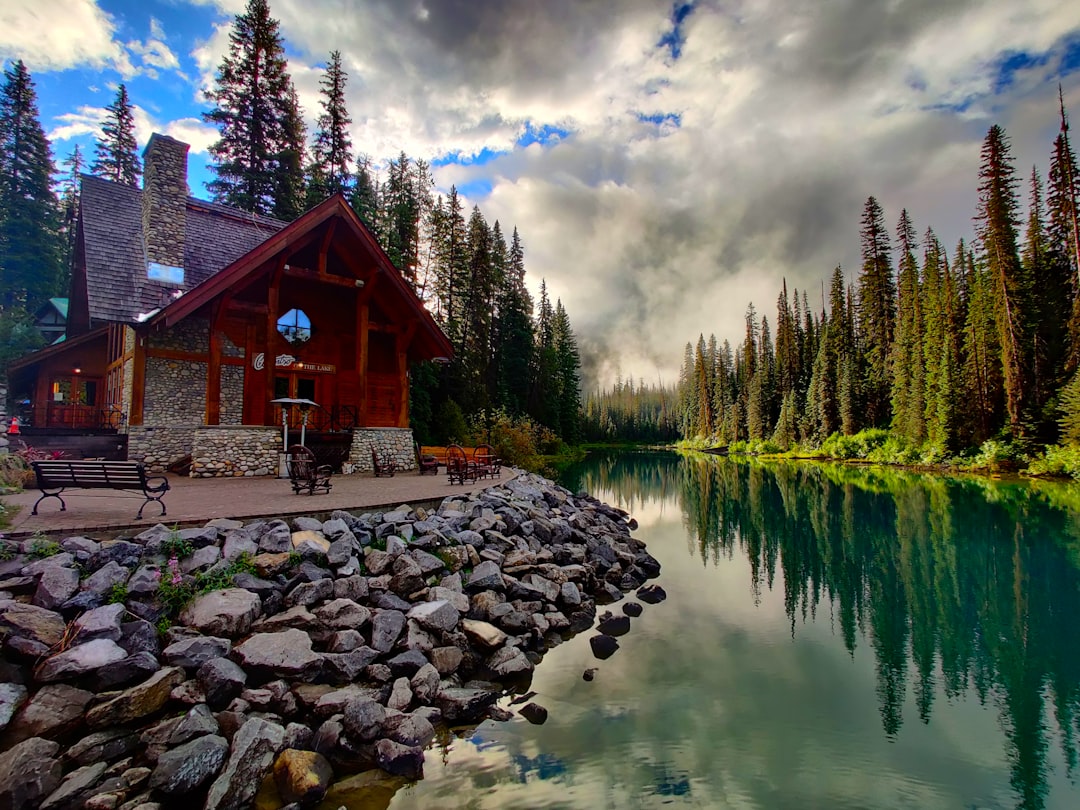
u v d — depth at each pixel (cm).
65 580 597
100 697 505
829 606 1055
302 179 3434
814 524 1933
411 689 607
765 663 784
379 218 4069
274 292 1602
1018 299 3372
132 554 669
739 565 1394
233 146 3231
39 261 3762
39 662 518
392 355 2088
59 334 3200
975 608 1030
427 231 4647
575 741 559
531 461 3512
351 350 1984
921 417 4084
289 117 3372
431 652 684
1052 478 2897
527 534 1177
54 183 4019
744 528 1908
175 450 1623
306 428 1653
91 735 476
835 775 513
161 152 1642
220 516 815
